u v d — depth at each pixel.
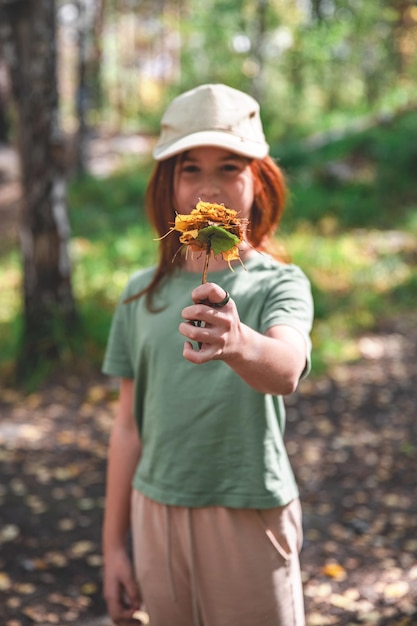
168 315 1.80
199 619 1.76
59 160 6.32
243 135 1.74
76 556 3.87
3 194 15.05
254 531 1.72
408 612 3.18
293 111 21.11
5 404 6.02
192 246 1.31
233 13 19.62
